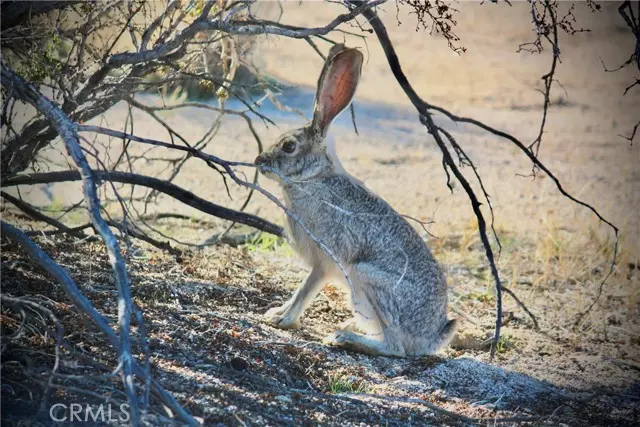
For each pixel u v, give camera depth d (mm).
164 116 20891
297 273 13172
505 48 34812
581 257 15883
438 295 10594
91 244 11680
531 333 12461
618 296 14523
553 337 12422
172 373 8141
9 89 7414
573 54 34406
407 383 9695
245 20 9781
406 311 10383
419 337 10516
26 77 9148
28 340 7879
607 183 21094
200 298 10867
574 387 10633
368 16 9492
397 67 9742
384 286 10336
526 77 31484
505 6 39625
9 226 6723
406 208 17625
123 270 6176
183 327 9469
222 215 10203
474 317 12828
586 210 18844
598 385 10820
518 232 17141
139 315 6570
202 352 9000
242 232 15016
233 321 10133
